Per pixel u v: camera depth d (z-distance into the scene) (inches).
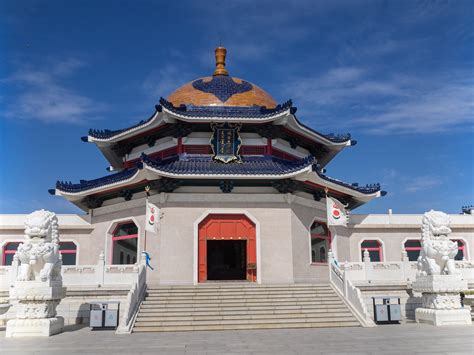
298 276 1239.5
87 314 971.3
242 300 986.1
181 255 1208.2
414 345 650.8
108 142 1455.5
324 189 1379.2
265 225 1254.9
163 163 1300.4
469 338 715.4
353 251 1464.1
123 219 1338.6
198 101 1473.9
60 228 1402.6
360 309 920.9
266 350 619.2
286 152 1432.1
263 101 1514.5
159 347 649.6
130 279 1005.8
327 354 586.2
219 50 1723.7
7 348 650.2
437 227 932.0
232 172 1207.6
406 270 1083.9
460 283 893.8
